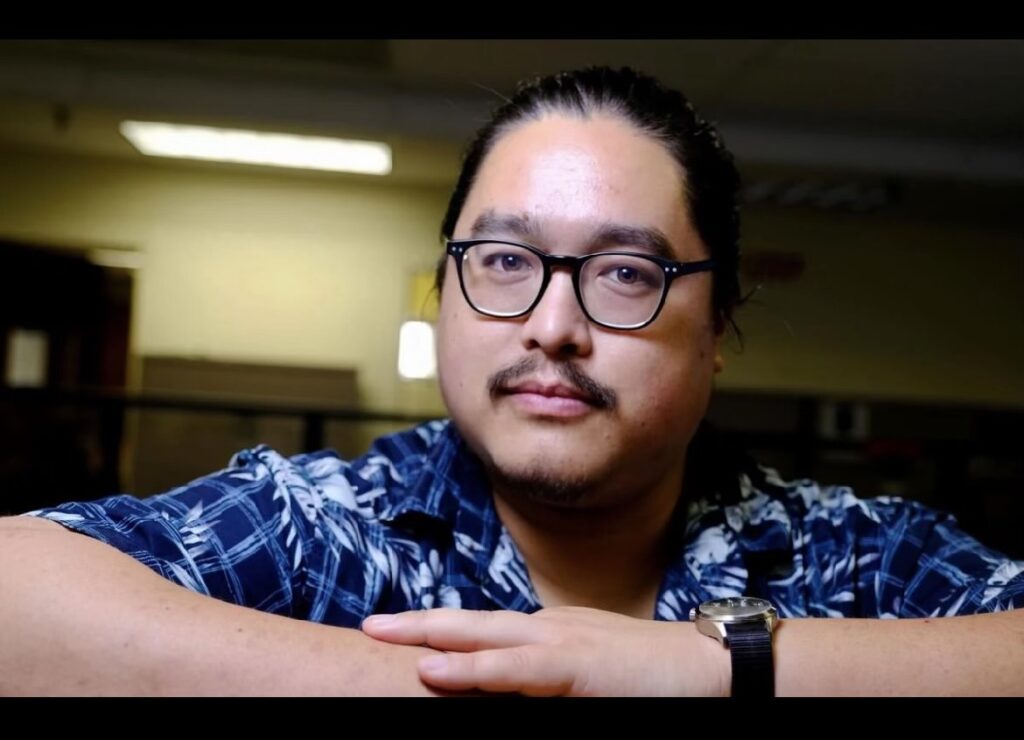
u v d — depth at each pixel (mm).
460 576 684
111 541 516
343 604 627
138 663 421
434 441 810
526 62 2443
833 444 2213
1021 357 4105
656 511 720
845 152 2941
